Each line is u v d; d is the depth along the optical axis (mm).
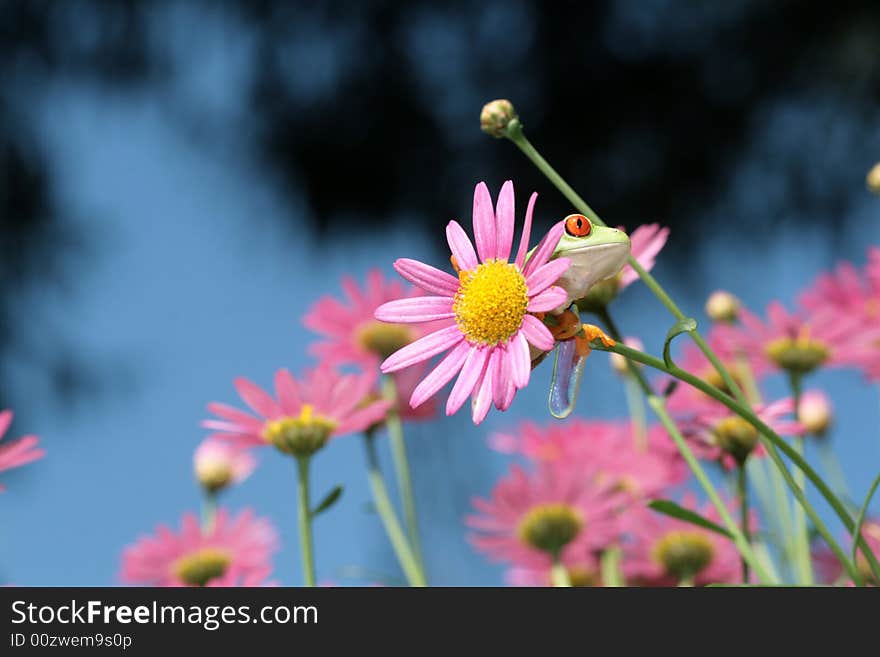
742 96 4031
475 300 738
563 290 729
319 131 4180
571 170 4078
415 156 4141
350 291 1065
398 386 991
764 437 772
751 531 922
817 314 979
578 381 735
